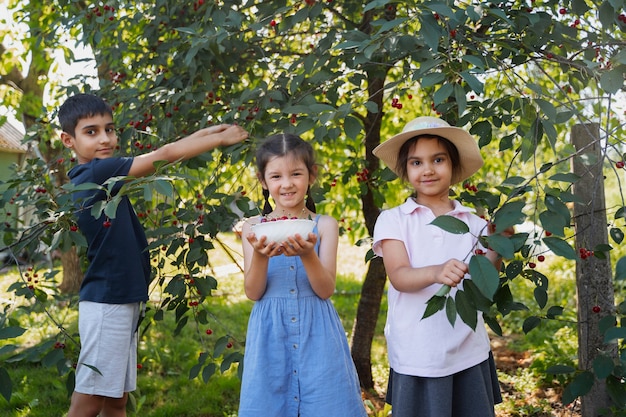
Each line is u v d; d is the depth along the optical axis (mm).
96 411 2289
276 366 1892
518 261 1893
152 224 2922
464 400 1902
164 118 2807
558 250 1487
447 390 1854
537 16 1970
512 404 3295
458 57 1782
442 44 1919
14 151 8633
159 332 4793
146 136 2812
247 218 2256
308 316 1917
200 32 2418
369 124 3434
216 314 5641
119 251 2271
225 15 2416
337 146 4160
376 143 3459
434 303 1558
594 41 2182
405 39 1862
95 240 2271
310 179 2006
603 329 1677
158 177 1766
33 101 5484
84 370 2227
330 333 1924
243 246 2070
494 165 4832
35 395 3539
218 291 6836
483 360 1922
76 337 2553
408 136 1979
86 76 3111
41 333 4801
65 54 4250
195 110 2787
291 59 3279
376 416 3205
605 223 2502
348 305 6145
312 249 1800
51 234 2562
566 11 2520
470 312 1555
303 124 1994
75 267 5766
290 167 1923
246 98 2314
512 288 5957
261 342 1903
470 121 2221
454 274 1619
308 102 2199
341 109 1938
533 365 3777
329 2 2799
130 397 2566
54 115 3049
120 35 2992
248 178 3449
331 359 1895
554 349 3883
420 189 1988
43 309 2303
